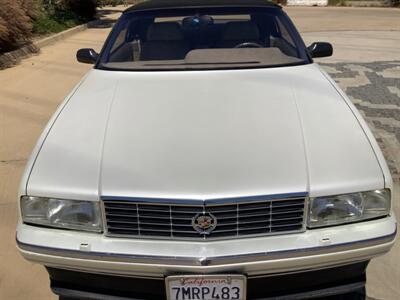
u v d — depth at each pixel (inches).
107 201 74.7
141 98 99.0
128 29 130.4
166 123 87.9
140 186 74.5
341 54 340.2
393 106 206.2
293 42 127.0
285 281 76.7
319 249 72.8
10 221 123.0
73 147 83.7
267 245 72.8
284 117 88.9
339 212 75.4
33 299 96.0
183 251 72.4
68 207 76.6
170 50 124.3
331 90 102.5
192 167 76.5
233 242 73.2
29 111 211.9
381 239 74.9
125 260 73.3
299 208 74.2
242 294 74.4
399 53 341.4
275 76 109.0
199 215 72.6
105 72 117.5
